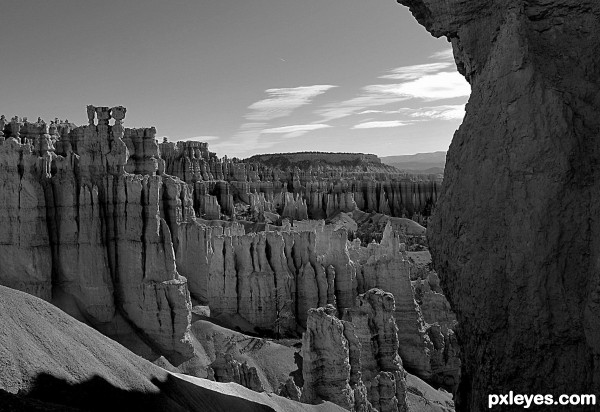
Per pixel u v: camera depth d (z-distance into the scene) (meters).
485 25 27.55
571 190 22.47
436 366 63.97
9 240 55.34
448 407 54.28
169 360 56.47
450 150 27.77
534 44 25.11
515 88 24.05
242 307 71.44
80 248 56.97
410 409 51.53
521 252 22.69
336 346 44.72
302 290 74.38
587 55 24.53
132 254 58.03
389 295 53.59
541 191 22.69
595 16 24.89
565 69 24.45
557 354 21.70
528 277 22.44
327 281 74.75
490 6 27.44
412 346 62.03
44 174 57.34
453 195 26.28
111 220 58.62
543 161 22.86
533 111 23.41
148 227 58.38
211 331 63.28
